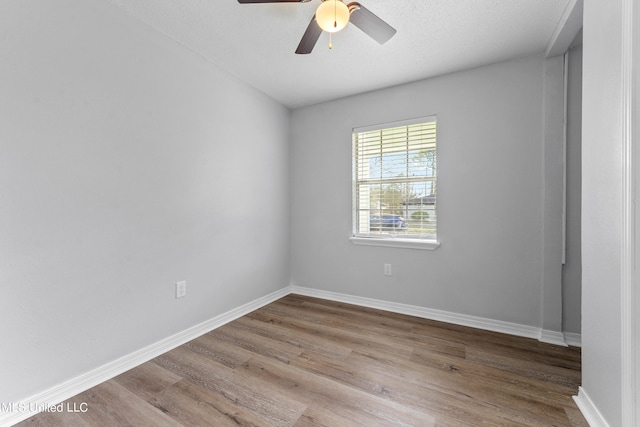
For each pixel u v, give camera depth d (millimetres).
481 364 1818
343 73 2510
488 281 2383
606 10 1178
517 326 2277
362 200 3004
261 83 2705
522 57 2234
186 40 2039
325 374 1712
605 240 1194
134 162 1810
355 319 2576
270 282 3068
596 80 1268
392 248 2793
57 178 1462
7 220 1302
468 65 2361
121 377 1683
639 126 991
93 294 1617
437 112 2555
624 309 1038
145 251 1882
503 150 2311
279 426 1300
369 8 1693
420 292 2666
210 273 2355
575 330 2107
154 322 1937
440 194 2551
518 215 2271
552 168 2127
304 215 3311
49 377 1440
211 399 1485
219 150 2426
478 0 1636
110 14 1673
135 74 1808
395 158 2811
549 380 1642
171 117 2033
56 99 1452
